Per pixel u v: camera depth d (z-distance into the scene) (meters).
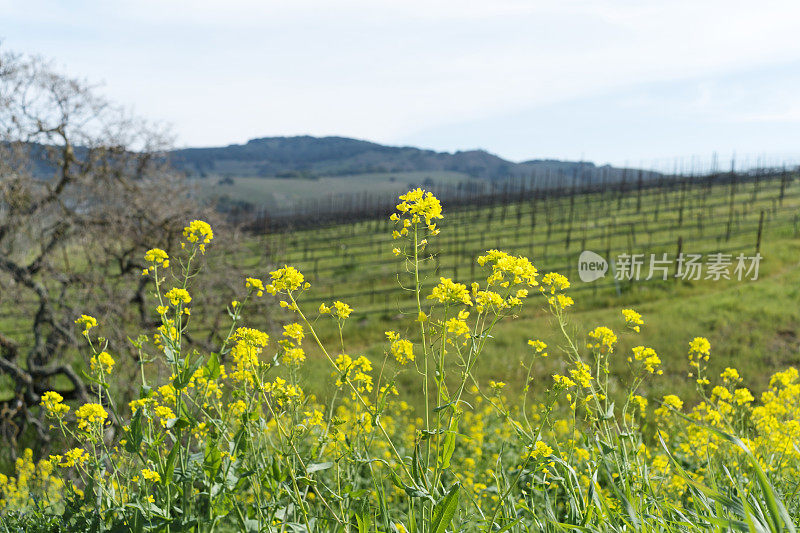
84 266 10.95
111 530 2.75
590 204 54.88
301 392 2.78
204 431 2.80
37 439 10.35
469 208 63.94
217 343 11.14
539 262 31.62
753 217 38.78
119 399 8.52
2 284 9.82
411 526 2.32
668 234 35.97
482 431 6.55
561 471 2.98
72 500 2.97
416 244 2.46
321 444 2.70
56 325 10.16
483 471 5.11
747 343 17.70
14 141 10.29
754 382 14.92
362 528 2.37
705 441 4.14
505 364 14.02
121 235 10.77
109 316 10.05
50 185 10.88
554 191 65.19
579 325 3.26
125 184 11.45
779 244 30.06
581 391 3.01
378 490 2.72
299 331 2.74
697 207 45.19
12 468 9.55
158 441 2.62
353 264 36.88
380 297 28.23
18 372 10.15
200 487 3.11
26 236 10.46
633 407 3.39
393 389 2.58
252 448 2.62
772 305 20.78
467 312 2.48
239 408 2.79
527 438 2.73
